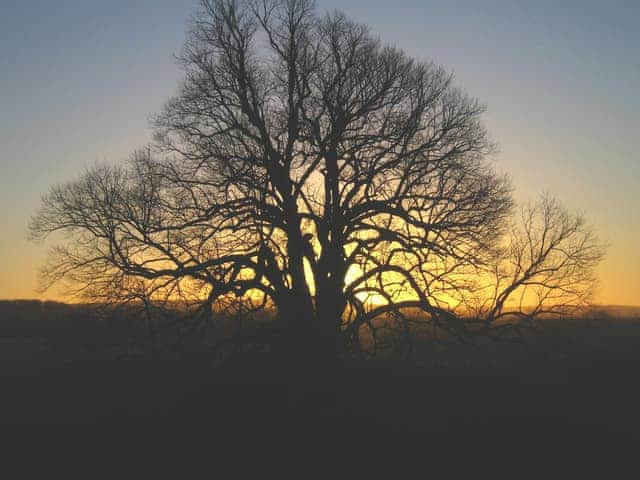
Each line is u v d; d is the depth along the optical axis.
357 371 31.16
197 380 29.61
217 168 29.14
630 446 24.11
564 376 33.12
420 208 29.97
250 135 29.36
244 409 27.09
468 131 30.78
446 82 31.00
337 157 29.73
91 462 22.66
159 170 29.61
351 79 29.89
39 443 24.28
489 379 31.92
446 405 28.06
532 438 24.88
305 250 29.47
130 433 25.38
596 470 22.03
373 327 31.39
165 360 30.38
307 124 29.95
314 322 29.47
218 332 31.38
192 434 25.11
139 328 30.00
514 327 33.09
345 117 29.55
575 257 34.06
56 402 28.66
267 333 29.11
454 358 35.88
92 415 27.16
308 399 27.92
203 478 21.52
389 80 29.64
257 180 29.05
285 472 22.08
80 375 30.55
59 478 21.38
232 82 29.72
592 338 42.97
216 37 30.05
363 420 26.38
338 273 30.09
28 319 40.44
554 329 34.25
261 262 28.70
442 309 30.25
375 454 23.52
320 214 30.73
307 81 29.95
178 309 30.53
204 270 28.45
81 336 31.16
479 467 22.36
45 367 33.31
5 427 25.91
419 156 30.12
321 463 22.72
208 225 29.19
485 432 25.38
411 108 30.30
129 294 29.08
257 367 29.72
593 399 29.61
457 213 30.12
